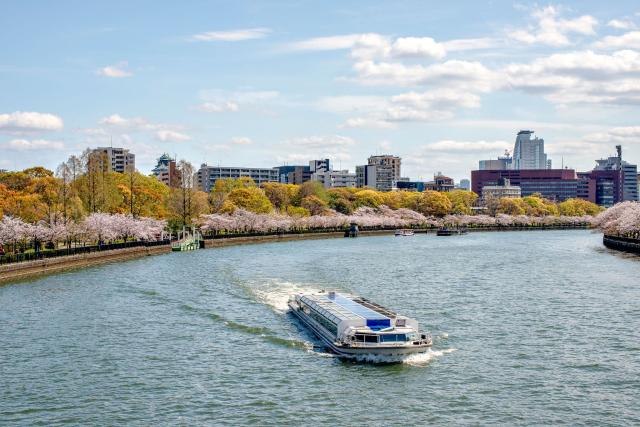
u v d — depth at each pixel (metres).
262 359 73.06
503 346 79.44
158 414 57.72
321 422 56.19
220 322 91.19
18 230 144.75
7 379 66.62
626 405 60.59
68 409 58.84
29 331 85.94
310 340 80.88
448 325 90.69
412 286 127.06
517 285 129.25
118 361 72.62
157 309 100.31
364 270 153.25
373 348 71.38
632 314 99.06
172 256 190.50
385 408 59.19
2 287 121.62
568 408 59.75
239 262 170.88
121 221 190.25
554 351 77.50
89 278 134.88
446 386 64.69
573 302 109.38
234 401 60.62
